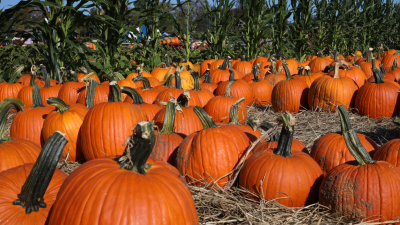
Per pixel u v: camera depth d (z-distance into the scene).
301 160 2.95
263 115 6.89
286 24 14.41
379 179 2.55
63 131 4.05
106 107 3.90
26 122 4.35
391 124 5.80
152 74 8.86
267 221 2.67
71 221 1.87
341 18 16.33
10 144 3.02
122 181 1.96
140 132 1.95
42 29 8.66
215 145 3.27
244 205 2.90
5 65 10.48
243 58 11.75
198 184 3.32
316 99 6.72
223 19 13.68
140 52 12.16
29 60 10.03
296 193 2.81
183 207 2.02
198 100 5.64
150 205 1.88
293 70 10.16
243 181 3.05
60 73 8.50
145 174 2.06
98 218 1.83
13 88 7.20
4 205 2.09
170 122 3.78
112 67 9.68
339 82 6.57
